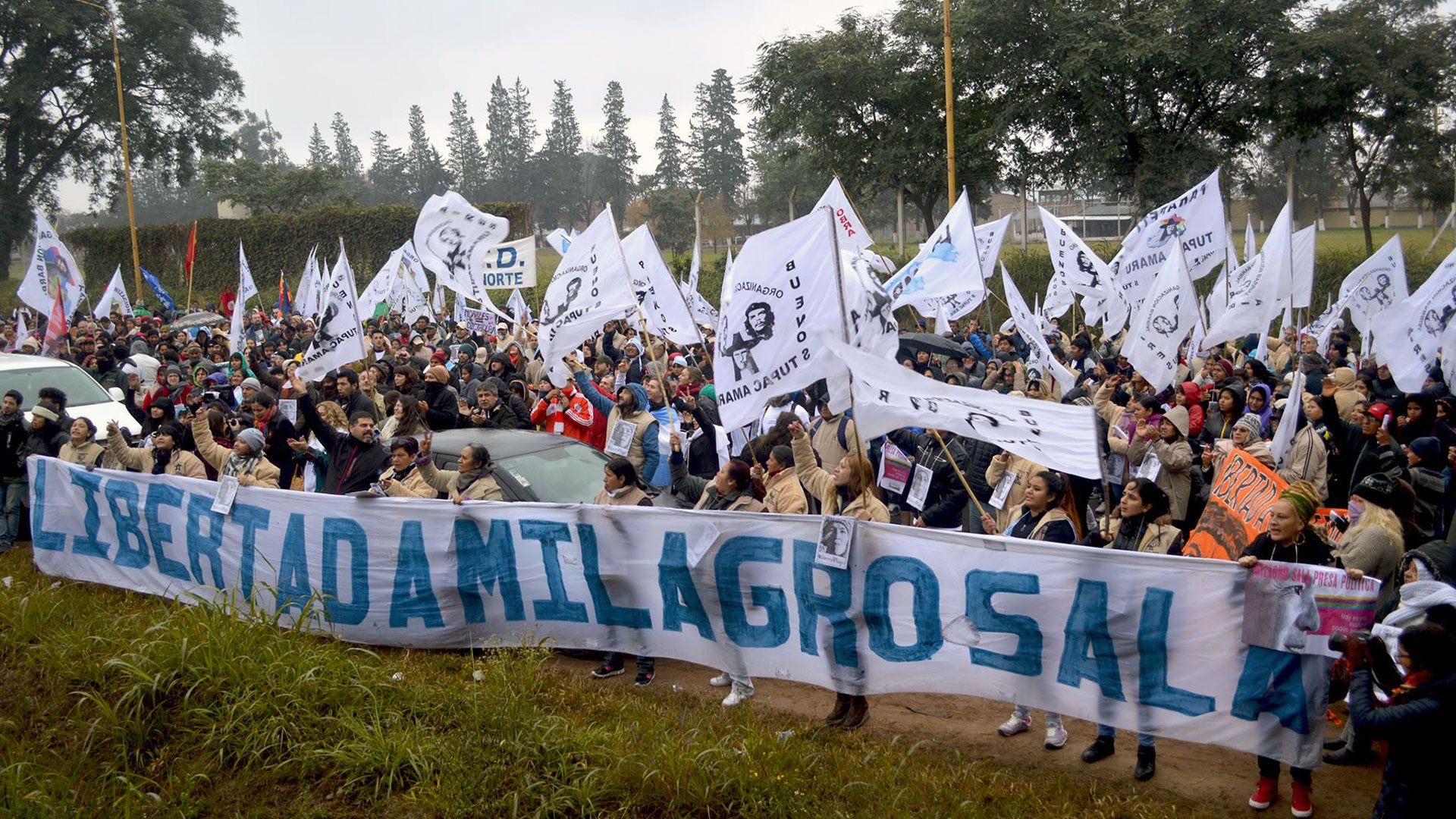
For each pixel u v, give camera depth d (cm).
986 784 588
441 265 1438
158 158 6319
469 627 812
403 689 715
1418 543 694
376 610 833
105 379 1628
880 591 662
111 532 990
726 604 718
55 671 771
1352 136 2964
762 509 787
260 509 884
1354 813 554
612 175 9550
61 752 689
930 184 3316
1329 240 4384
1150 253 1463
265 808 620
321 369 1160
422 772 621
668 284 1348
